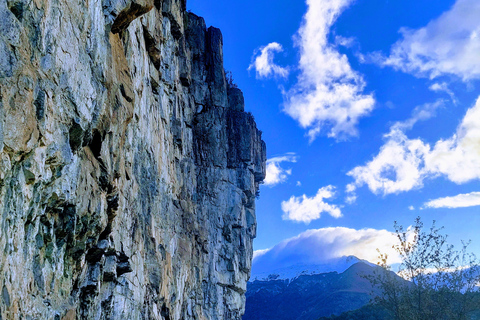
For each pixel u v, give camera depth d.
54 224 15.34
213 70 62.03
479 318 31.92
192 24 61.66
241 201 61.56
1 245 11.18
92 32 17.03
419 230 30.52
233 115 64.75
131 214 25.72
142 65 28.11
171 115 39.88
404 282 30.38
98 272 19.83
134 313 26.22
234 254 58.59
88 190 17.16
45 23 13.18
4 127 10.91
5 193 11.41
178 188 41.66
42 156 13.02
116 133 19.88
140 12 21.03
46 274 14.62
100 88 17.53
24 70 11.91
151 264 30.11
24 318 12.89
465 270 29.45
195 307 46.88
